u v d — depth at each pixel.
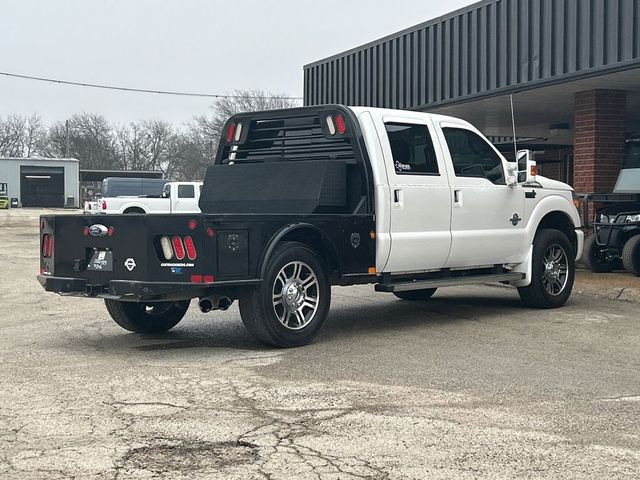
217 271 6.79
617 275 13.25
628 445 4.58
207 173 9.04
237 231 6.93
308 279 7.49
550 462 4.29
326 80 20.77
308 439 4.66
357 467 4.20
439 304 10.58
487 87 15.36
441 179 8.67
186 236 6.77
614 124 14.82
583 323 8.91
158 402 5.46
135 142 95.44
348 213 8.29
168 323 8.32
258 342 7.71
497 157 9.46
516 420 5.07
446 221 8.70
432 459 4.33
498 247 9.32
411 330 8.46
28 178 61.88
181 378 6.17
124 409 5.28
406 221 8.28
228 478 4.04
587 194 13.63
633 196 13.40
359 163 8.04
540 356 7.08
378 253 8.05
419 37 17.28
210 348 7.46
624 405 5.44
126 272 7.05
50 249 7.73
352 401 5.50
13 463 4.25
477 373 6.38
